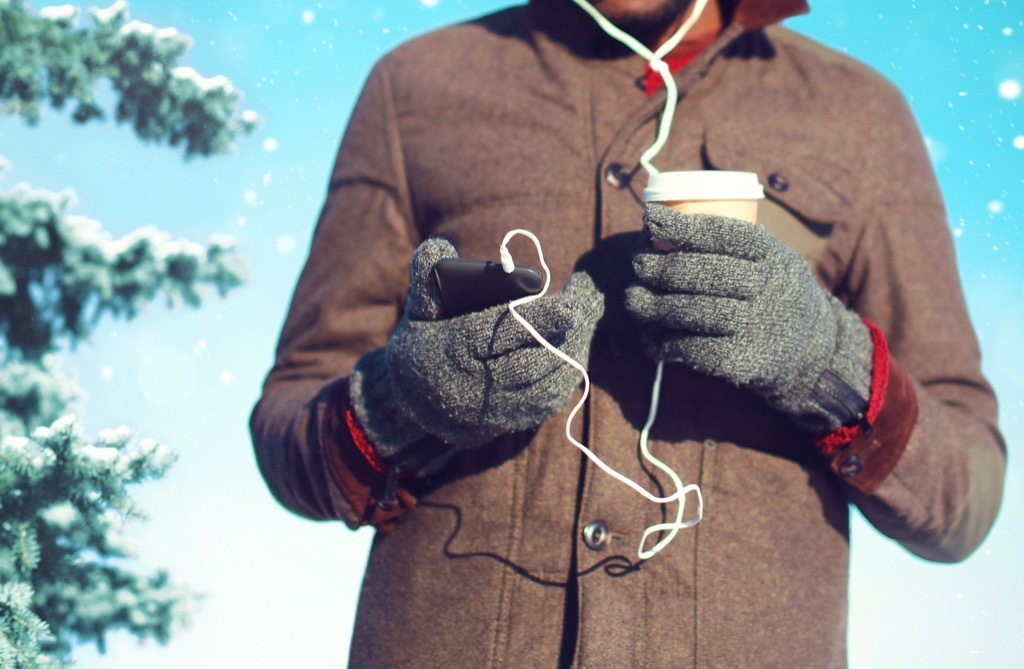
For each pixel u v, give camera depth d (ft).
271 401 5.22
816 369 4.36
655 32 5.00
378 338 5.22
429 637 4.60
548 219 4.78
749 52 5.05
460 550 4.62
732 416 4.61
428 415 4.34
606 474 4.55
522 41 5.18
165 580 7.50
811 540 4.63
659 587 4.48
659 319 4.27
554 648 4.50
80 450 6.88
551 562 4.54
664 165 4.81
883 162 4.90
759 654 4.47
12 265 7.59
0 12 7.50
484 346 4.12
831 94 4.96
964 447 4.73
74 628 7.26
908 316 4.82
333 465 4.62
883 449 4.52
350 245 5.22
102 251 7.71
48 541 7.02
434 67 5.21
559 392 4.18
